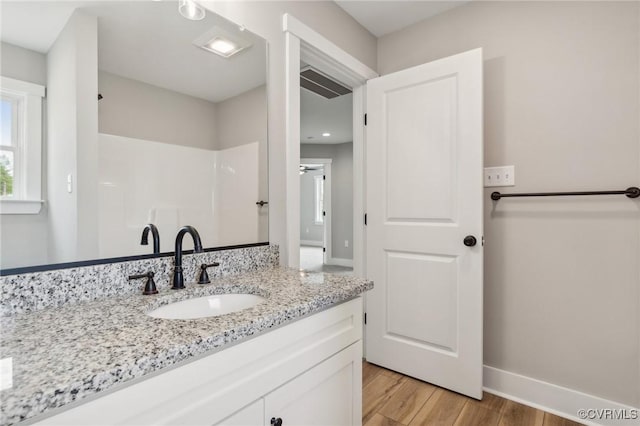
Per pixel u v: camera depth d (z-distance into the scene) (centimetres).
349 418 114
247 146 150
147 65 120
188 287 113
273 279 125
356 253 243
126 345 65
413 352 203
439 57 210
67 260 98
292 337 91
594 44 160
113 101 112
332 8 196
